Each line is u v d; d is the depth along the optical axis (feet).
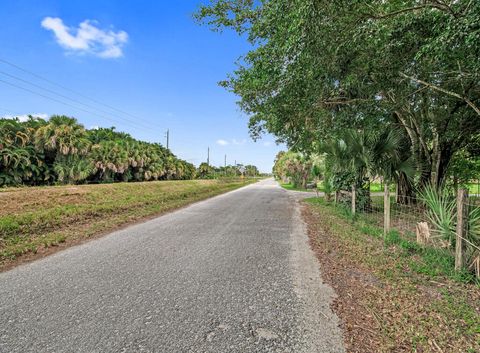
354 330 8.67
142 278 12.72
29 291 11.26
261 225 26.11
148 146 126.41
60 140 76.48
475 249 12.57
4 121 70.74
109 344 7.81
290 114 29.25
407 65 19.77
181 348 7.67
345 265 14.71
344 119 26.71
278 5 15.03
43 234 20.79
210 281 12.43
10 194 34.55
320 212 34.27
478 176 40.11
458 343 8.07
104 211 30.45
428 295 11.09
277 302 10.46
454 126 31.14
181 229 23.98
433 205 16.05
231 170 299.17
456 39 13.14
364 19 15.74
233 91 34.12
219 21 24.26
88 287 11.68
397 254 16.15
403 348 7.85
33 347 7.64
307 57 16.57
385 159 30.19
